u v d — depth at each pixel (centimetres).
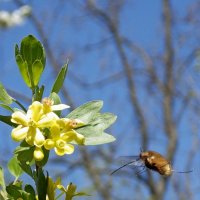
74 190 35
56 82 35
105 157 156
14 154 33
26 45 35
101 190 153
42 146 33
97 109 34
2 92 34
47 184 34
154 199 157
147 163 41
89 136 33
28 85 35
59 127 33
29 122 33
